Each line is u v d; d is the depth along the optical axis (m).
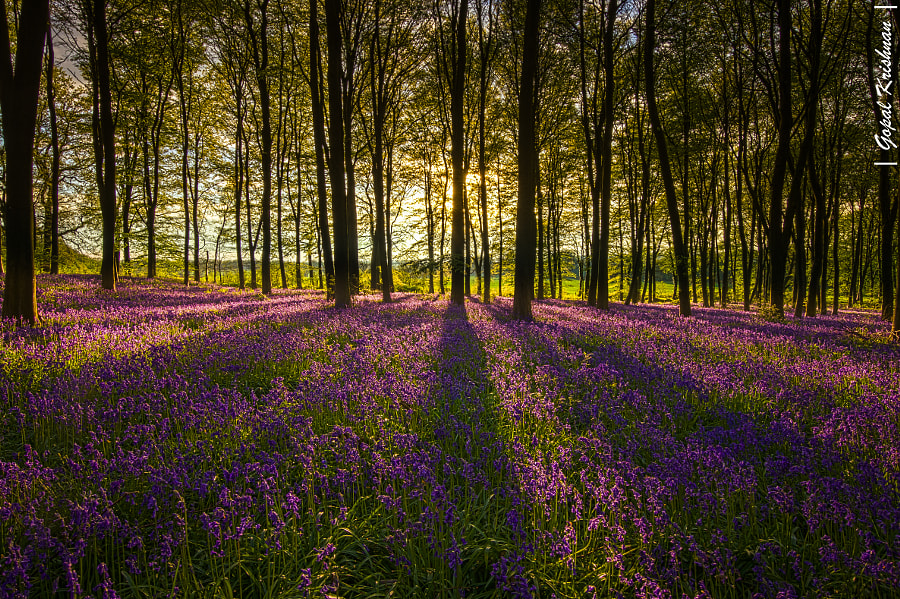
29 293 10.83
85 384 6.51
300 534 3.88
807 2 22.53
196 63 31.59
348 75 25.45
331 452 5.30
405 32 26.64
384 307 19.11
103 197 23.08
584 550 3.79
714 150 31.45
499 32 25.95
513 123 33.66
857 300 55.25
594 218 26.42
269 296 25.17
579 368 8.63
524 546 3.48
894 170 29.48
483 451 5.26
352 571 3.57
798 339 13.08
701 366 8.91
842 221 49.34
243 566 3.53
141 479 4.51
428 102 32.66
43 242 34.78
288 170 41.19
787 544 3.85
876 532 3.88
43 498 3.94
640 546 3.71
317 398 6.29
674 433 5.98
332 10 18.67
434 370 8.32
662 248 50.16
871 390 7.62
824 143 26.95
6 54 10.45
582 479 4.51
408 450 4.98
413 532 3.75
